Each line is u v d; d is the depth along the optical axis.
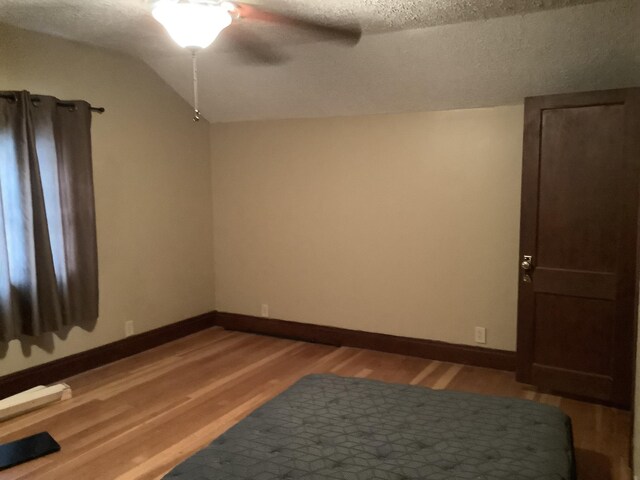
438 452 2.06
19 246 3.53
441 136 4.13
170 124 4.77
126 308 4.44
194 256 5.12
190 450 2.88
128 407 3.43
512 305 4.01
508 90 3.72
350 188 4.56
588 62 3.28
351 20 3.19
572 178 3.43
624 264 3.32
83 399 3.56
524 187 3.57
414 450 2.08
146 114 4.52
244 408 3.41
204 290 5.27
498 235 4.01
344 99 4.30
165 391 3.70
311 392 2.66
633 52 3.12
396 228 4.39
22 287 3.57
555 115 3.43
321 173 4.68
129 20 3.37
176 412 3.36
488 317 4.11
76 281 3.91
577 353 3.53
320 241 4.76
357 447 2.11
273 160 4.90
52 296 3.67
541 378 3.64
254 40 3.61
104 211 4.21
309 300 4.88
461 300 4.20
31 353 3.74
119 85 4.26
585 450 2.91
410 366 4.19
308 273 4.85
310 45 3.69
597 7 2.88
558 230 3.51
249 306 5.20
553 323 3.58
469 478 1.88
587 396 3.52
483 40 3.32
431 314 4.33
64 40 3.82
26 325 3.60
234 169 5.12
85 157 3.88
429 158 4.20
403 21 3.20
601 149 3.33
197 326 5.17
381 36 3.47
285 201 4.89
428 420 2.34
